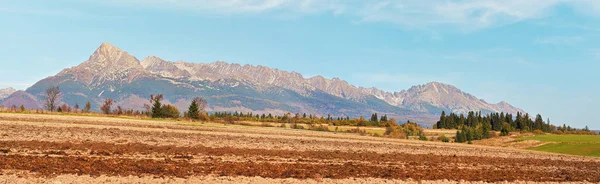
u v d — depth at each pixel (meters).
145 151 43.38
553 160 63.91
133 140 53.75
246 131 89.81
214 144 55.22
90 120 90.88
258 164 39.16
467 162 52.91
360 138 93.50
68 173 29.89
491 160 57.69
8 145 41.44
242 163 39.19
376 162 46.88
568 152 96.12
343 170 38.62
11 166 30.95
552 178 41.25
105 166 33.16
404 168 42.88
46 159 34.78
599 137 144.12
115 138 54.62
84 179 28.45
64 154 38.25
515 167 50.22
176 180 29.81
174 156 41.09
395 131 142.50
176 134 67.19
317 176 34.47
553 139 131.50
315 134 98.12
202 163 37.69
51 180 27.66
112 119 103.88
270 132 93.06
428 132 182.12
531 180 39.25
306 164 41.44
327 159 47.03
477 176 39.97
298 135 88.25
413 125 179.50
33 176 28.41
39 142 44.88
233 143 58.44
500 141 143.00
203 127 93.44
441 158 56.09
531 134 185.25
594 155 87.06
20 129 57.91
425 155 59.25
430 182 34.94
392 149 66.75
